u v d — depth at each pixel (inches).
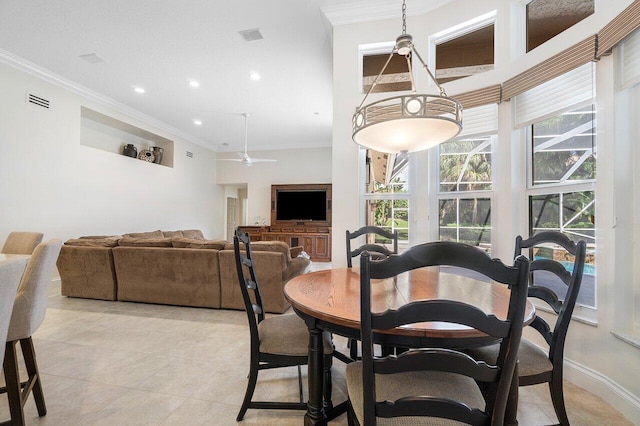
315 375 55.1
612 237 69.9
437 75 118.1
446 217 116.6
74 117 182.5
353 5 114.7
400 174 125.6
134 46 138.9
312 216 308.7
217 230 347.9
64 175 176.6
